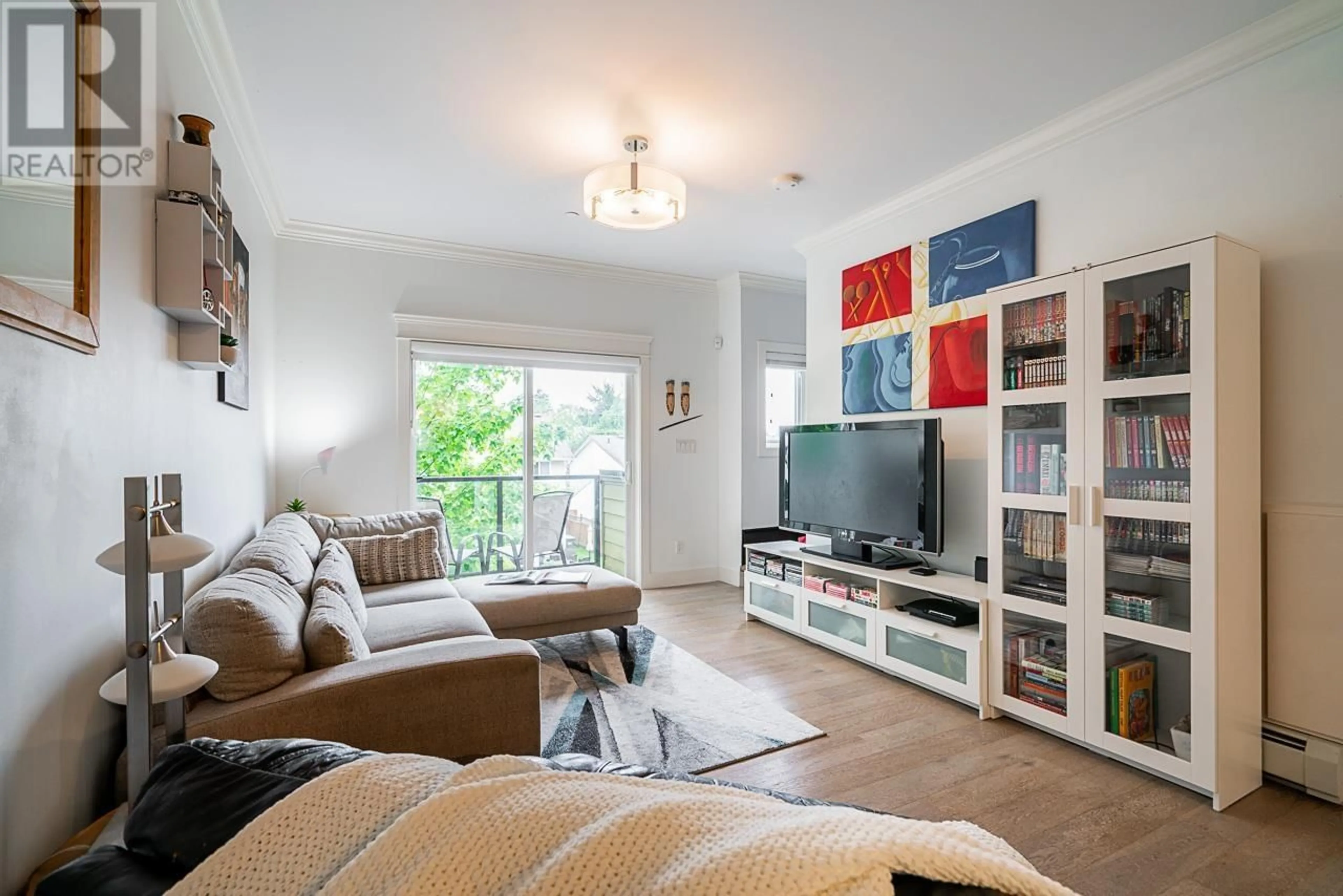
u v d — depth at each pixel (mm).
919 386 3475
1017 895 486
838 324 4070
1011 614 2652
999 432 2695
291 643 1677
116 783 1319
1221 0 1982
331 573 2447
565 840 510
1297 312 2117
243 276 2715
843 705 2852
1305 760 2070
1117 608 2277
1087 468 2361
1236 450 2064
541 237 4301
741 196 3576
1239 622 2070
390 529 3754
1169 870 1735
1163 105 2449
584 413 5094
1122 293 2271
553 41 2184
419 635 2479
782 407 5520
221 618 1555
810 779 2223
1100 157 2664
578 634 3908
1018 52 2256
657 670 3279
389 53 2246
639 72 2373
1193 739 2059
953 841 504
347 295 4199
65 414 1137
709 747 2449
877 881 457
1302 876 1707
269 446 3752
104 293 1305
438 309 4477
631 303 5180
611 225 3158
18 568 981
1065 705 2455
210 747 733
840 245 4059
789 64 2328
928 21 2084
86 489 1221
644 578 5195
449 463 4629
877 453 3402
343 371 4180
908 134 2855
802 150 3016
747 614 4383
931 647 2945
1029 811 2016
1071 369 2410
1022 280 2914
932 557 3416
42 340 1050
